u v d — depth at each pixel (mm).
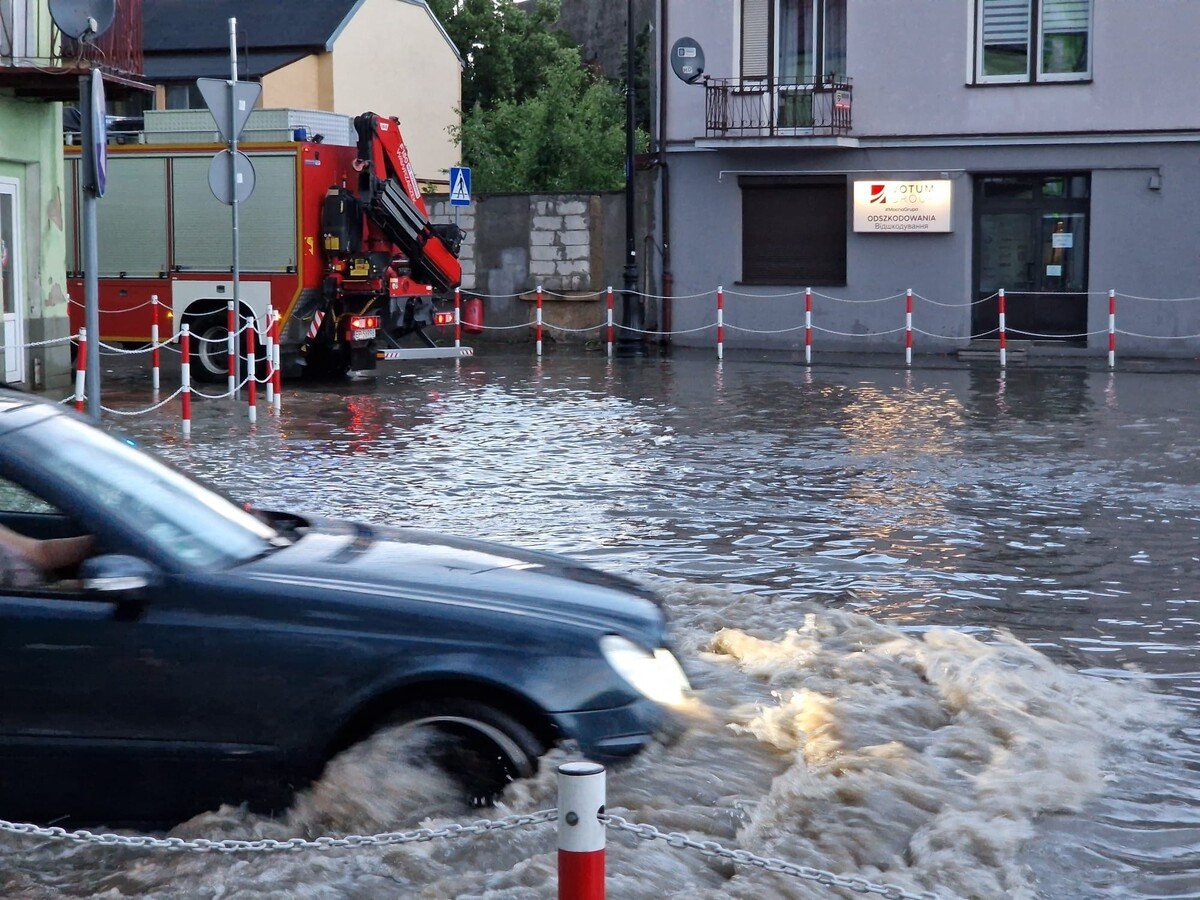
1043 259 30734
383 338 25531
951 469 15305
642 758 5629
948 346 31062
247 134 24734
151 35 40906
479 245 34281
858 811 5770
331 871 5211
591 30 57156
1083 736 6840
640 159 33312
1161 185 29500
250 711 5477
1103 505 13242
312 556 6004
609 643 5656
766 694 6980
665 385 24266
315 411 20547
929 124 30859
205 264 24875
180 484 6254
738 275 32531
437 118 44844
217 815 5535
